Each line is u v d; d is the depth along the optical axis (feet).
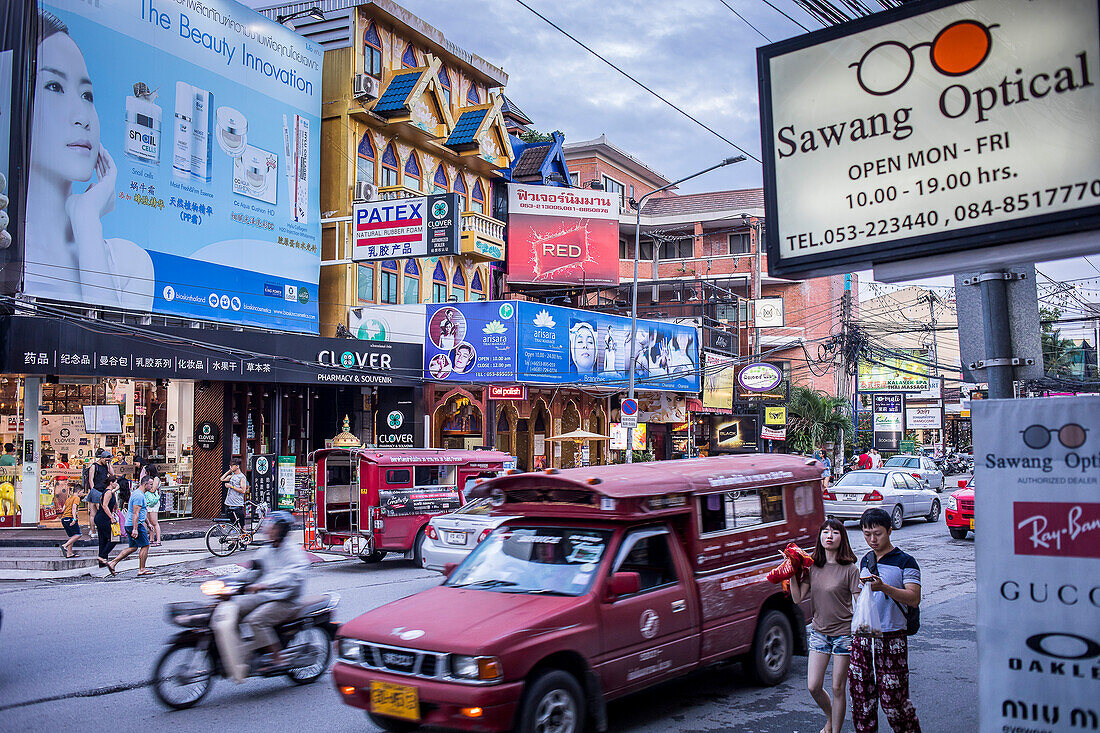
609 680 21.26
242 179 75.36
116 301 64.64
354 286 84.74
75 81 62.69
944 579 48.57
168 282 68.69
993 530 16.21
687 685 27.53
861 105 19.26
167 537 64.85
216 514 74.08
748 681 27.20
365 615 21.86
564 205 113.70
